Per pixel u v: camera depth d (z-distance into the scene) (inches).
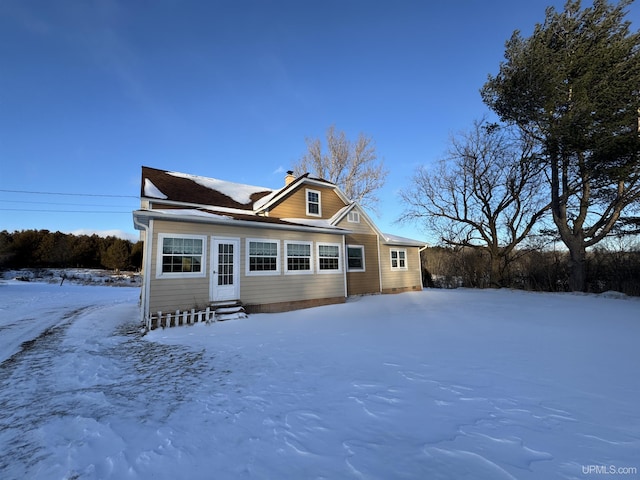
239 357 222.4
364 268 642.8
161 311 336.8
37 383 176.6
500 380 163.5
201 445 107.8
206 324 339.0
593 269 689.0
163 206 506.0
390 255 706.2
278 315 394.6
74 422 127.8
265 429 117.8
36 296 669.9
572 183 654.5
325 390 156.0
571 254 664.4
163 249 347.6
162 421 127.2
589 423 117.1
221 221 381.7
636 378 163.3
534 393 146.0
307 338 274.4
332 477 88.4
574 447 100.7
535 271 788.0
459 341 249.3
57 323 372.5
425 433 111.7
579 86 558.6
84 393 160.6
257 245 426.9
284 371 188.5
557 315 365.1
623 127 542.9
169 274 348.2
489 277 871.7
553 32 628.4
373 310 426.0
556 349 221.0
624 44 550.9
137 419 129.5
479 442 104.6
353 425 119.0
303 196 608.4
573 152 594.9
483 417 123.1
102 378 184.2
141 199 486.6
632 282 604.4
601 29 584.7
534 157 654.5
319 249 500.4
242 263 408.5
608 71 550.3
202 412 134.8
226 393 156.5
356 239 639.1
